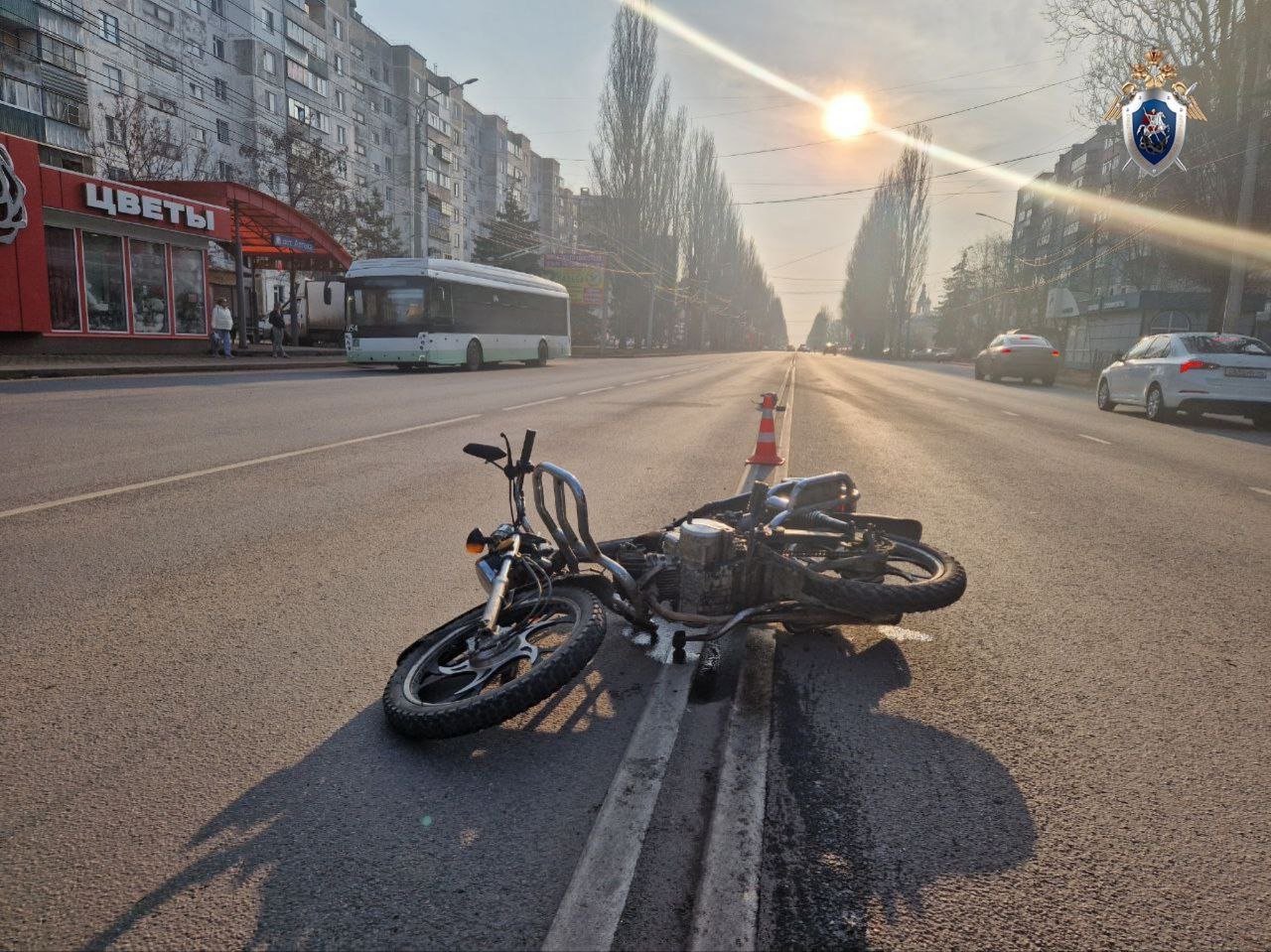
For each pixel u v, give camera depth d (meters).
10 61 32.03
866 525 4.07
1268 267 23.86
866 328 97.88
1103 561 5.00
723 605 3.23
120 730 2.72
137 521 5.46
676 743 2.67
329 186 43.56
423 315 23.86
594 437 10.11
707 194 80.38
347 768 2.50
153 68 46.34
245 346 27.03
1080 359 56.84
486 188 97.44
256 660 3.28
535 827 2.22
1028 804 2.35
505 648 2.81
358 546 4.94
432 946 1.78
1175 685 3.19
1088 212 49.22
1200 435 12.69
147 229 22.75
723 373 30.44
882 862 2.07
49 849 2.10
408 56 72.44
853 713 2.91
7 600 3.94
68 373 17.48
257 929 1.83
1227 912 1.91
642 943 1.78
